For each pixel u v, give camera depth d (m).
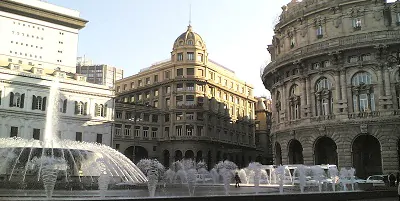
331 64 55.56
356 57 54.22
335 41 55.22
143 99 111.88
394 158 49.44
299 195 23.33
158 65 115.75
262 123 137.00
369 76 53.34
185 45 105.38
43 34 95.44
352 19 56.00
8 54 89.38
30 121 77.81
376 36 52.16
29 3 93.00
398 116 49.59
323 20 58.03
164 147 101.31
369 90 52.69
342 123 52.78
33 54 93.25
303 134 57.19
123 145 94.81
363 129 51.34
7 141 34.16
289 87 61.47
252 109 132.88
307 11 59.72
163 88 105.62
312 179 45.22
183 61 104.44
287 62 60.19
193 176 41.91
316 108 56.78
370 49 52.78
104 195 21.72
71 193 24.05
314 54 56.09
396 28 53.09
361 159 54.34
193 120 100.44
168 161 101.19
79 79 88.12
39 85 79.50
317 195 24.58
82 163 34.06
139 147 99.50
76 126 83.69
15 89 76.75
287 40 63.88
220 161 107.00
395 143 49.66
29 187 26.50
